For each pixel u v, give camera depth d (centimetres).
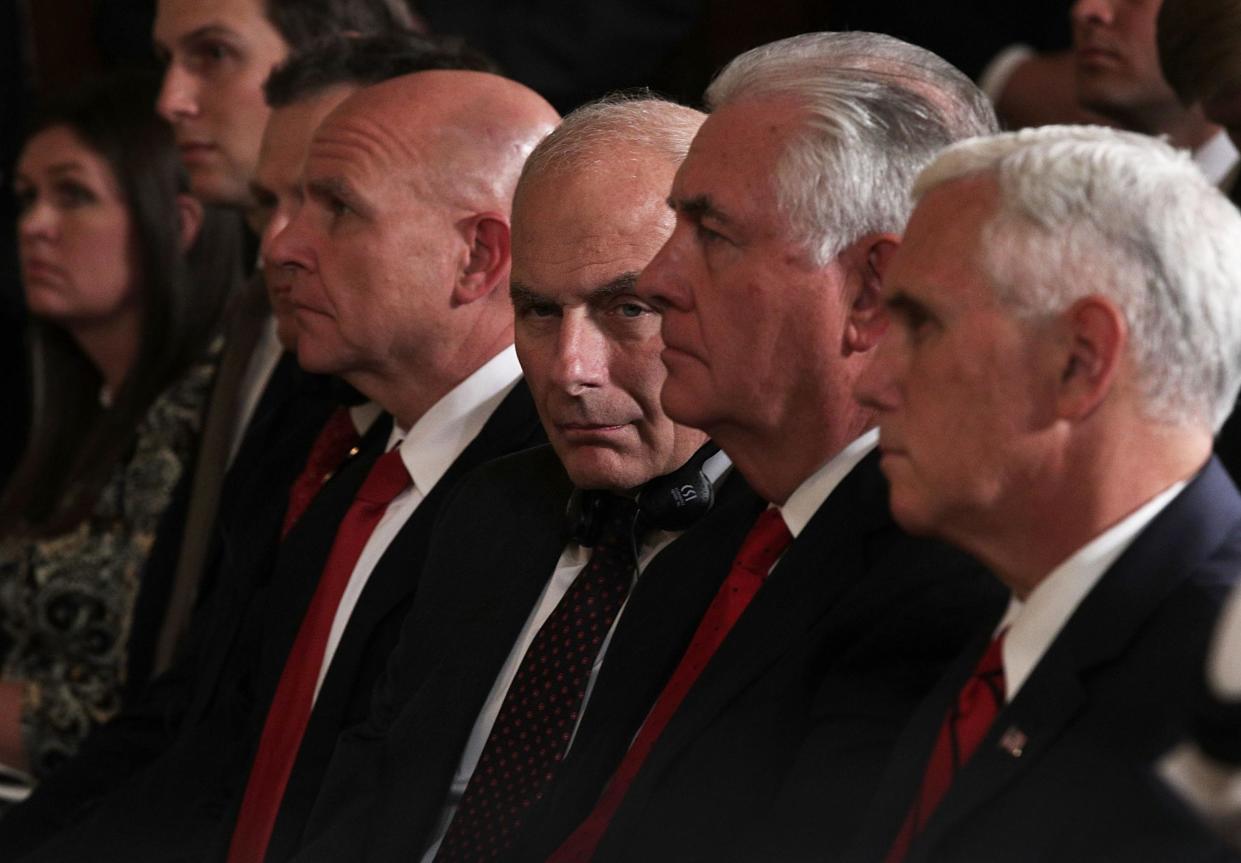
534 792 800
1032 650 580
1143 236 555
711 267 706
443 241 970
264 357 1262
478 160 972
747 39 1700
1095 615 566
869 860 598
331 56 1088
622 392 787
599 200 780
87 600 1326
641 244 777
